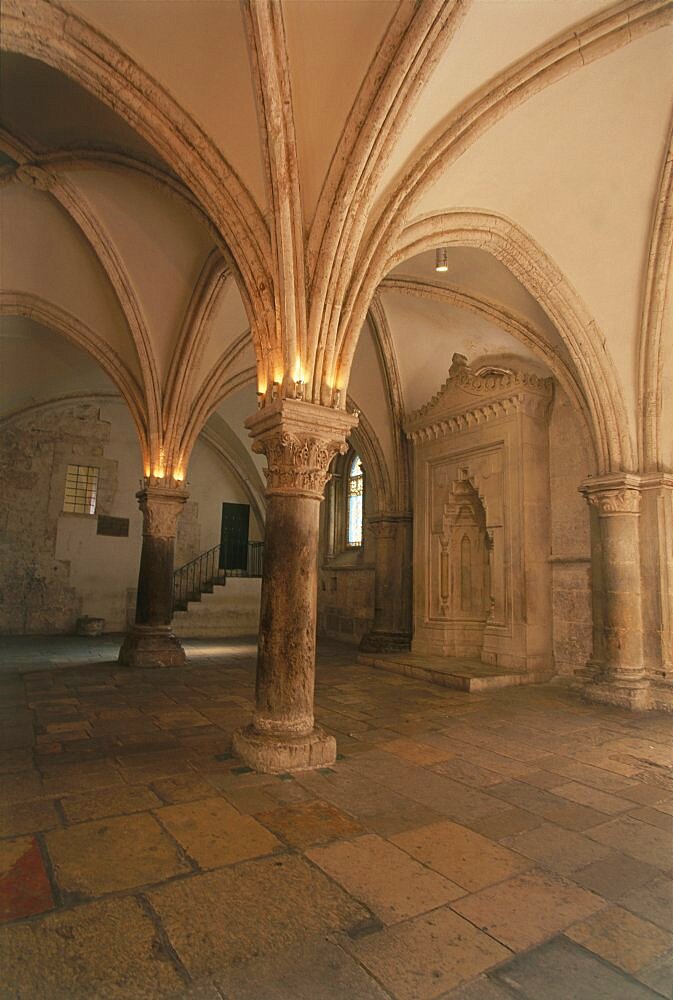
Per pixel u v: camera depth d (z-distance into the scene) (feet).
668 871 10.01
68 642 41.63
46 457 47.47
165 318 29.50
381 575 39.04
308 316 16.24
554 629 29.17
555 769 15.39
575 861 10.28
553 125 18.61
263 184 16.17
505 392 30.40
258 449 16.75
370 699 23.98
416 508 36.78
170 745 16.55
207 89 15.66
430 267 27.96
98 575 48.57
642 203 21.91
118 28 14.99
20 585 45.78
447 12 13.65
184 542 53.36
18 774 14.01
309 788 13.46
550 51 16.24
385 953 7.54
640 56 17.02
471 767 15.37
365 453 39.93
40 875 9.30
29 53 15.01
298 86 14.88
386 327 35.04
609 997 6.86
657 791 13.91
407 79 14.39
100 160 21.63
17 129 21.56
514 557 29.66
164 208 24.26
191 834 10.89
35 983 6.82
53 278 28.89
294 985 6.91
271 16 13.64
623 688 23.72
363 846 10.59
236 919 8.20
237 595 50.96
